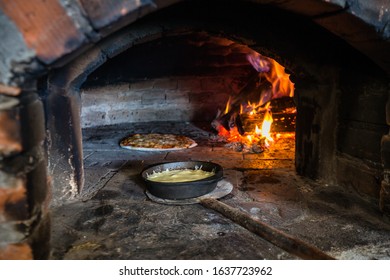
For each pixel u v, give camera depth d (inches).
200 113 164.7
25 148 41.8
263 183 84.2
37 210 45.4
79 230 62.7
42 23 39.6
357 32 54.3
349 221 64.7
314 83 81.0
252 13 78.4
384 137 62.6
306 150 87.0
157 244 57.6
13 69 39.6
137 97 161.2
